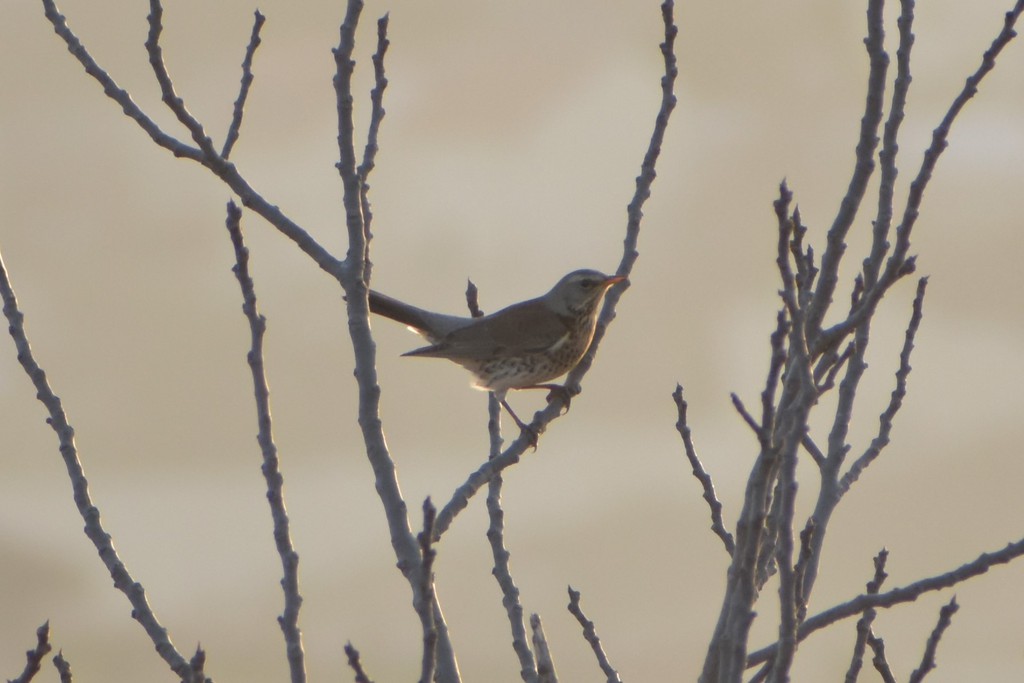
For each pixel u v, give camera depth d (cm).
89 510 799
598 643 902
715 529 874
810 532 693
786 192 650
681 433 891
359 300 852
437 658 801
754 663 829
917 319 935
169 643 757
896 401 927
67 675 759
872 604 786
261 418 723
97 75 945
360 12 848
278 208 912
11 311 839
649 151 1071
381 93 906
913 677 819
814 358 754
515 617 925
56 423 819
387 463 812
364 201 901
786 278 655
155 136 940
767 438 636
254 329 728
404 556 795
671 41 1046
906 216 779
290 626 693
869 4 819
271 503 716
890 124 832
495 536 958
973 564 777
